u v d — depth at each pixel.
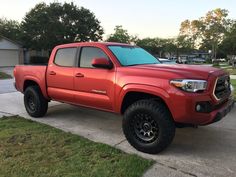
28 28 46.19
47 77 6.50
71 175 3.91
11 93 11.07
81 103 5.83
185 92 4.27
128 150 4.85
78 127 6.21
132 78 4.77
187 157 4.56
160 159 4.48
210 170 4.11
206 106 4.29
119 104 5.00
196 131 5.87
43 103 6.90
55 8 47.47
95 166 4.18
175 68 4.73
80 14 48.97
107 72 5.21
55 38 46.84
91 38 50.06
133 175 3.91
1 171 4.00
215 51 68.00
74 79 5.82
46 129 5.89
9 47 39.84
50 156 4.50
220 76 4.61
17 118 6.86
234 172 4.05
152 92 4.51
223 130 5.95
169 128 4.46
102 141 5.30
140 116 4.70
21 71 7.30
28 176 3.88
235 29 46.25
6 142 5.09
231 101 5.09
